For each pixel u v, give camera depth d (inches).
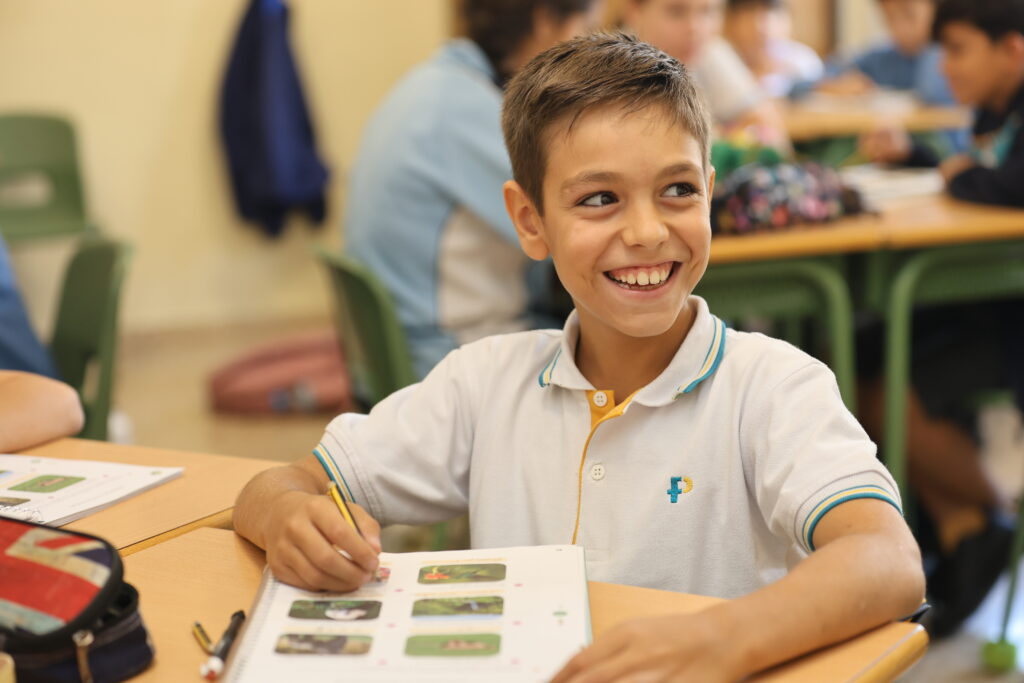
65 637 28.3
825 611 29.9
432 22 192.5
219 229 189.3
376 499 44.4
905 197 102.2
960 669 80.9
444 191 85.7
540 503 42.8
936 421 93.8
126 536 40.6
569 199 40.1
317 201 191.6
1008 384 95.2
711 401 41.0
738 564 40.1
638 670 27.3
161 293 187.5
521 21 86.7
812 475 36.1
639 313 40.0
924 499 93.7
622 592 34.1
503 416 44.9
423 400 46.3
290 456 128.7
